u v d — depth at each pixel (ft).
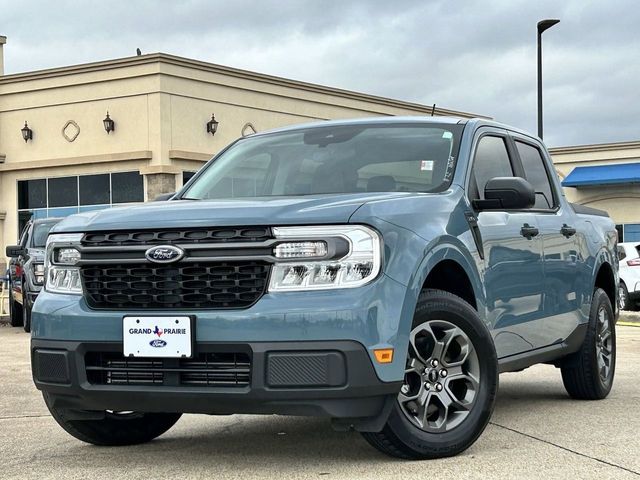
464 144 18.44
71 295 15.49
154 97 86.53
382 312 14.24
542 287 19.95
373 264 14.35
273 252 14.24
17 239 96.07
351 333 13.96
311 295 14.08
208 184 19.49
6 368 30.99
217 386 14.37
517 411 21.13
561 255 21.09
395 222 14.98
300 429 19.04
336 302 14.01
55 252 15.96
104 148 89.66
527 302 19.22
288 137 19.99
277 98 96.99
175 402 14.53
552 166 22.88
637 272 63.05
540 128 71.41
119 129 88.84
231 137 92.68
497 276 17.81
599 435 17.99
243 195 18.71
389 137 18.93
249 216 14.43
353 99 104.78
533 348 19.81
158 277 14.67
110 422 17.37
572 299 21.61
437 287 17.06
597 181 114.83
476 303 16.93
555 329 20.77
